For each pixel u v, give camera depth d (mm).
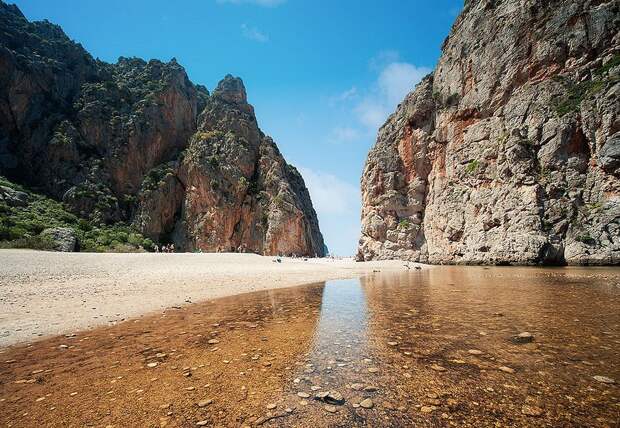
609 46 34500
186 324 9789
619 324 8312
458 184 45500
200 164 88562
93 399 4930
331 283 21578
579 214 32938
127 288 17109
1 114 71938
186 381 5531
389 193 54344
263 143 101688
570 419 3922
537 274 23609
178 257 38344
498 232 37969
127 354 7051
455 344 6996
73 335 8766
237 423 4109
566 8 37000
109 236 67375
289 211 87500
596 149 32938
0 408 4680
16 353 7258
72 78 85875
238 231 88438
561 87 36438
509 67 40938
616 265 29828
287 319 10266
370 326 8867
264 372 5848
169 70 101000
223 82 107750
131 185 84500
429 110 52656
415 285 19109
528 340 7078
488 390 4773
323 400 4656
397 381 5211
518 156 36969
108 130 83500
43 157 74375
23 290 15375
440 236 46781
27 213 59375
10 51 73625
